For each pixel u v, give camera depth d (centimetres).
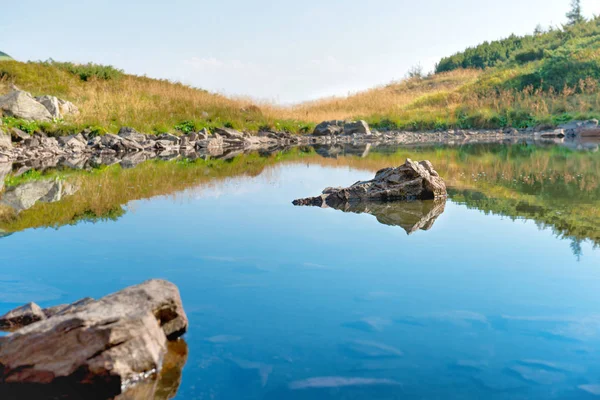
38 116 1719
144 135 1858
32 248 473
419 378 241
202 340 284
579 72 2991
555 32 4634
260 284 369
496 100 2936
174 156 1542
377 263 417
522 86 3081
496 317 307
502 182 918
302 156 1541
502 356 260
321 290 355
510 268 400
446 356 261
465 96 3256
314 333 288
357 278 379
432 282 369
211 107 2491
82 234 529
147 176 1027
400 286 362
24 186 877
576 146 1775
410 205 706
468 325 296
